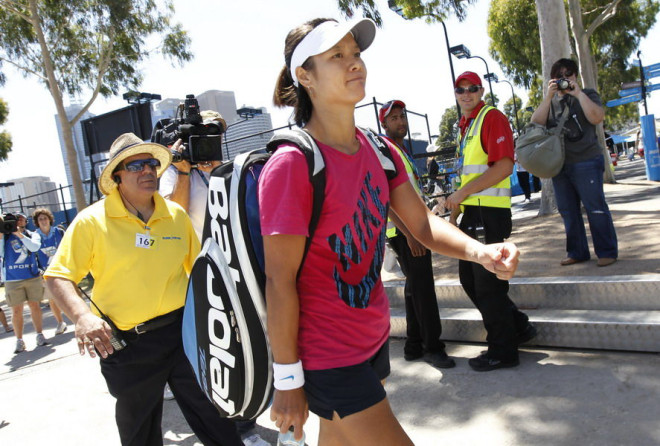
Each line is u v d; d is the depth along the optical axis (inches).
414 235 75.0
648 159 527.2
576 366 131.5
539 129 177.5
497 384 130.3
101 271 102.1
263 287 64.0
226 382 66.8
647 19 1034.7
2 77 622.8
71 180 663.1
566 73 173.5
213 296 66.1
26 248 269.9
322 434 66.7
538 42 882.1
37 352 261.1
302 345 62.6
